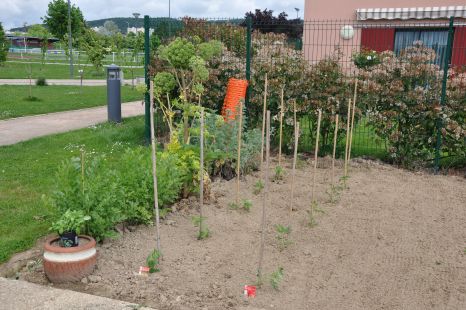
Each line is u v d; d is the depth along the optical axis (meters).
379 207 5.75
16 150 8.48
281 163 7.88
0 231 4.84
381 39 16.42
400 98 7.66
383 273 4.12
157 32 9.11
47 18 48.75
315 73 8.15
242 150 6.83
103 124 11.20
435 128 7.57
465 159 7.82
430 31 12.96
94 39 36.00
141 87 6.95
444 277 4.07
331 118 7.96
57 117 12.96
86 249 3.92
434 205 5.87
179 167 5.59
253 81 8.55
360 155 8.48
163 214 5.19
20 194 6.01
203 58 6.99
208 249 4.50
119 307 3.47
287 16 22.45
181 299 3.61
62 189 4.46
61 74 30.67
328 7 18.81
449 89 7.41
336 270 4.16
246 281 3.93
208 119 7.11
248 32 8.43
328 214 5.48
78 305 3.50
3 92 18.11
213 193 6.01
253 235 4.87
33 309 3.45
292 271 4.12
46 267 3.86
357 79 7.84
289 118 8.26
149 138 9.17
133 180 4.92
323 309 3.56
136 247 4.50
